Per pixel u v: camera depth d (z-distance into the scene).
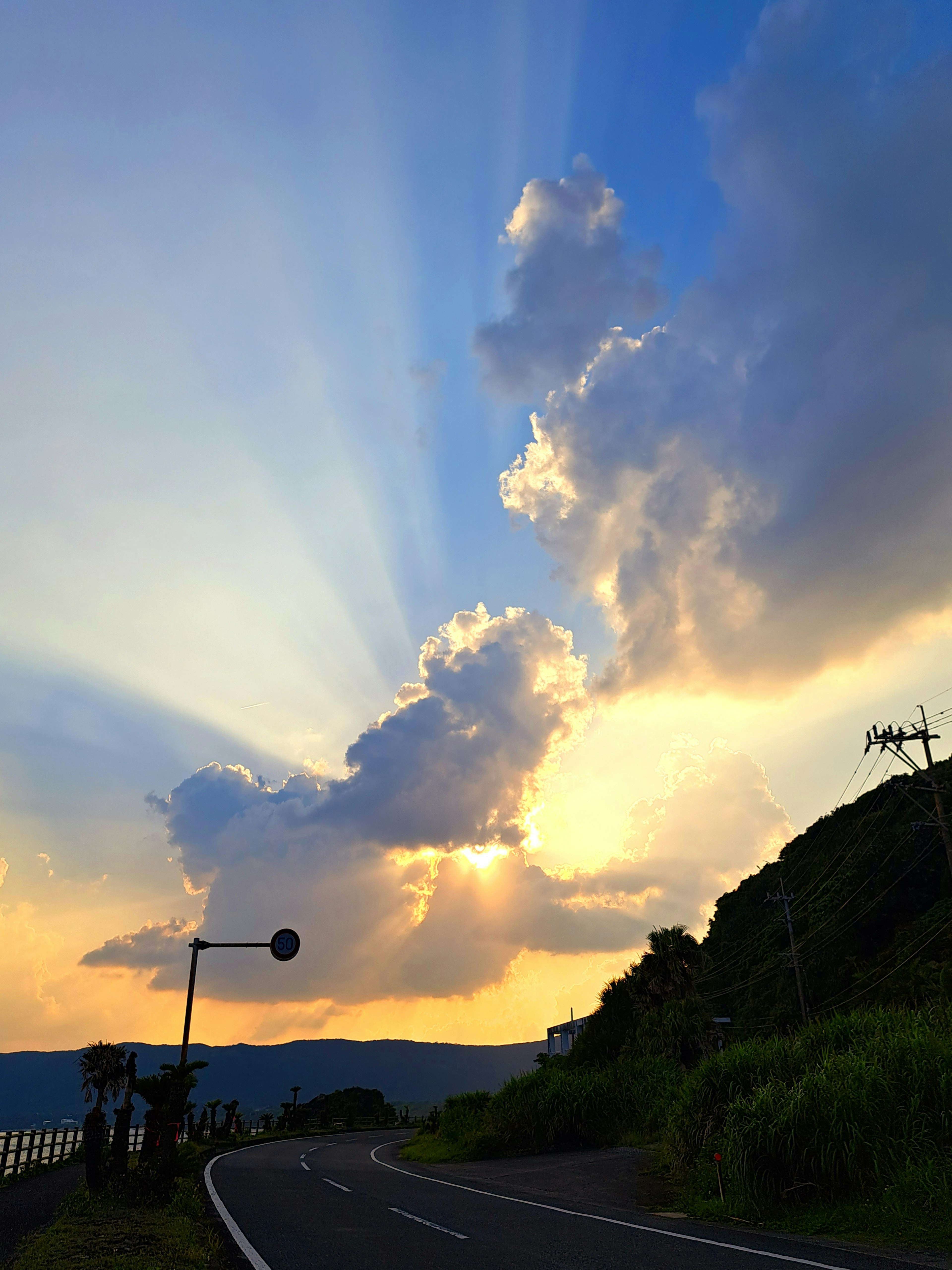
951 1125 12.09
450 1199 15.95
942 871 55.53
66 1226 11.80
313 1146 40.19
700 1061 29.05
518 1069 32.78
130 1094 17.58
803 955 57.88
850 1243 10.49
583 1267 8.83
